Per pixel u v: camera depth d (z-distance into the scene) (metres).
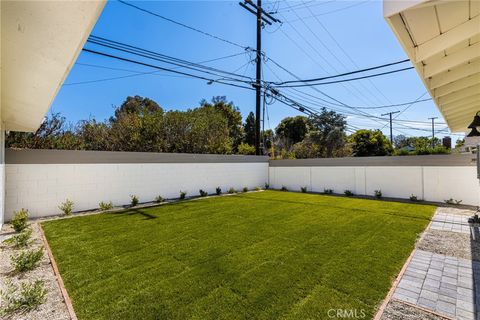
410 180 9.40
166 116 12.27
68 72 2.46
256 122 13.27
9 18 1.56
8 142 8.19
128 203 8.41
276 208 7.73
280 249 4.13
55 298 2.75
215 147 13.48
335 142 19.61
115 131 11.38
